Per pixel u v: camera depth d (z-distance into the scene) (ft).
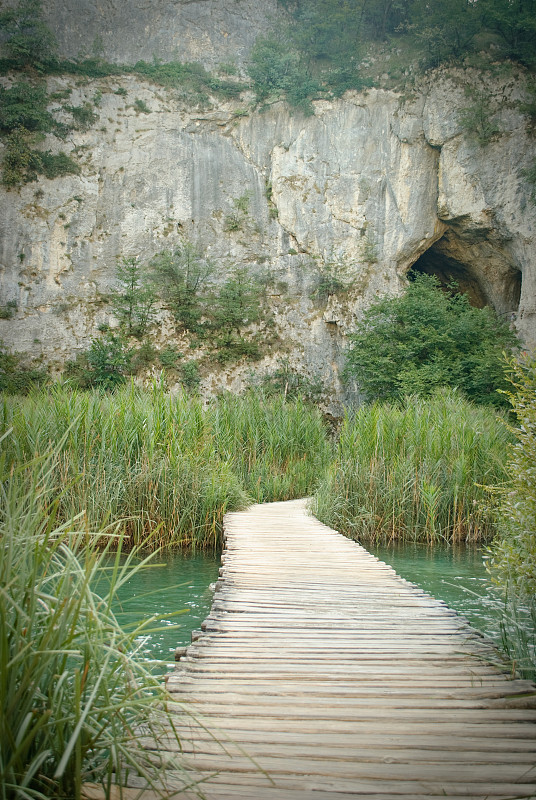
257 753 8.98
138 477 35.63
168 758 7.86
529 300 104.12
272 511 42.75
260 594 19.92
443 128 111.55
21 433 32.68
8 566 7.30
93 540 8.37
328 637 15.34
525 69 109.09
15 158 108.99
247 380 113.09
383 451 40.22
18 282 108.37
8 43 112.16
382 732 9.77
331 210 119.03
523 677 12.88
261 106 122.31
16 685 7.09
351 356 100.58
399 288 115.34
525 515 16.83
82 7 119.75
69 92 115.34
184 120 120.67
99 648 7.98
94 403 38.01
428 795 7.88
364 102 119.14
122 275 109.81
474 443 41.19
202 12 125.59
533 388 18.54
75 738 6.37
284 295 118.52
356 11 123.13
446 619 17.10
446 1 110.63
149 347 109.81
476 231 111.86
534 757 8.96
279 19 128.88
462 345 91.35
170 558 33.04
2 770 6.40
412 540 38.52
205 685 11.89
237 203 120.06
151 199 117.29
